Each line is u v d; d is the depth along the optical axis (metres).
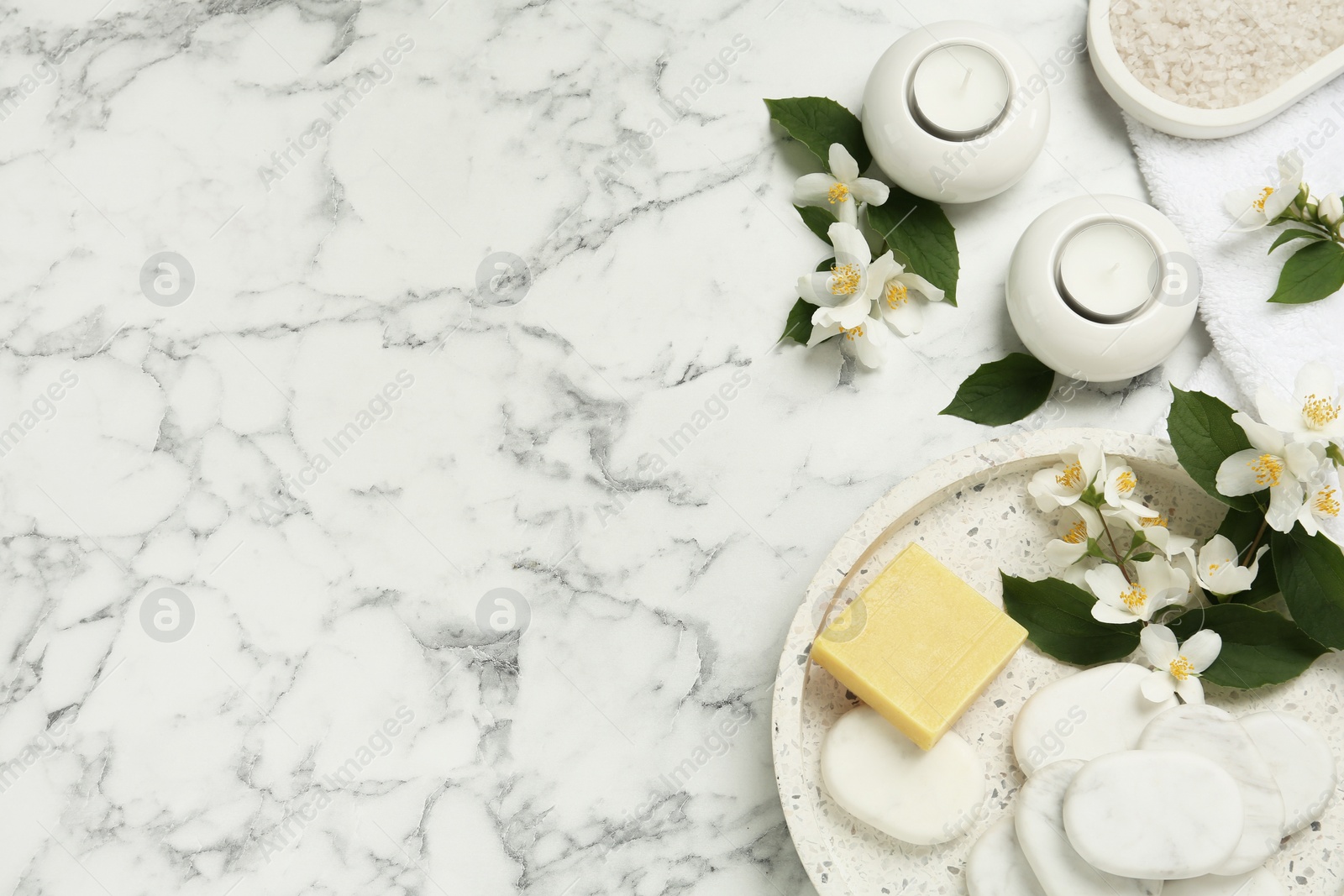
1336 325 0.79
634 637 0.82
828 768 0.75
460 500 0.83
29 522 0.84
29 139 0.86
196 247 0.85
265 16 0.86
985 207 0.84
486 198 0.85
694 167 0.85
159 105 0.86
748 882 0.81
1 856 0.82
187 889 0.82
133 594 0.83
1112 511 0.76
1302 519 0.73
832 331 0.81
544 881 0.81
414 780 0.82
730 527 0.83
